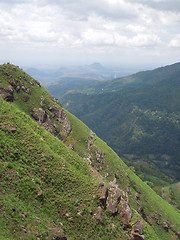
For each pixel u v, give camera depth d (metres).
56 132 85.75
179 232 86.81
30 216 28.56
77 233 33.38
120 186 87.31
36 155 44.06
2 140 40.03
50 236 27.00
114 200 46.03
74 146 86.94
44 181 39.31
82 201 40.00
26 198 32.16
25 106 80.88
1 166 34.09
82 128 106.12
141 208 82.94
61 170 45.06
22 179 34.56
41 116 81.38
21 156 40.47
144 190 103.00
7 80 83.56
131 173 111.00
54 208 34.94
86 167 58.00
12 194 30.56
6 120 48.47
